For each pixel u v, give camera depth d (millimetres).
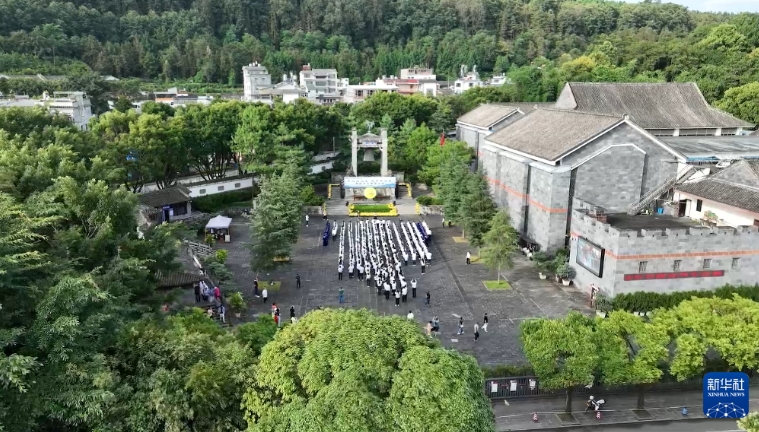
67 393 23188
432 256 77875
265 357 26188
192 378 25234
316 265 73500
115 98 145500
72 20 182875
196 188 99812
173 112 116312
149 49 192250
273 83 199375
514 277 69812
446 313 58906
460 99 151875
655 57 155750
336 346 25062
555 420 41094
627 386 44969
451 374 23828
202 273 60875
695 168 71375
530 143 81562
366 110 139375
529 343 40000
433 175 107562
